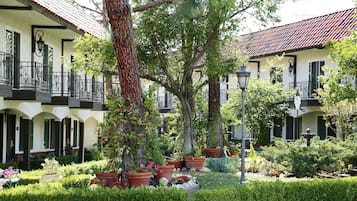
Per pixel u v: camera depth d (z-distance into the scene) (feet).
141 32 58.75
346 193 35.88
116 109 37.14
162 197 29.01
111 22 37.81
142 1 58.08
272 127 94.07
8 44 53.78
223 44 59.93
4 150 57.16
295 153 51.57
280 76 96.48
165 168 37.65
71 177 38.58
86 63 60.44
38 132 69.26
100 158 81.00
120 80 38.04
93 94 75.10
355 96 48.52
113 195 29.01
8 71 50.03
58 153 70.79
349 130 66.80
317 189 34.86
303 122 89.92
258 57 96.07
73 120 86.12
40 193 29.14
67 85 69.15
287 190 33.68
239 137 106.01
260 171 54.24
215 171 54.85
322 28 87.25
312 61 86.22
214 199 30.27
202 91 79.25
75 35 68.64
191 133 60.03
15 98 51.03
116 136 36.76
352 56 47.21
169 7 57.82
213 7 54.90
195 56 59.98
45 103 60.13
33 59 60.80
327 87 51.34
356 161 53.93
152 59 59.31
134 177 34.88
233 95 89.86
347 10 87.56
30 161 61.62
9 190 30.22
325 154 51.37
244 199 31.58
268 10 59.26
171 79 60.13
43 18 56.34
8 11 52.06
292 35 94.27
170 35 58.80
